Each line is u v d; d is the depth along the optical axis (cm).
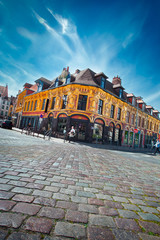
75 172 311
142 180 334
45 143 837
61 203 169
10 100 5541
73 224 133
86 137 1443
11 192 176
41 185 212
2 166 272
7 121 1847
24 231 115
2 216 129
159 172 471
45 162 357
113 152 941
